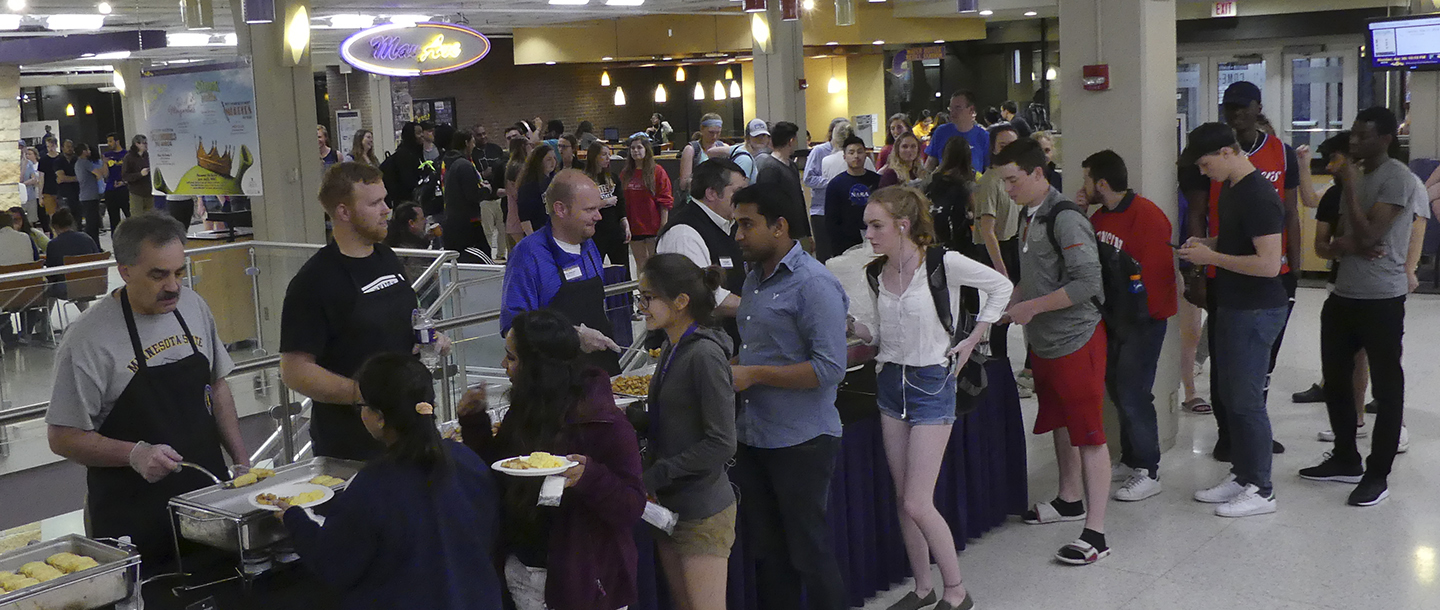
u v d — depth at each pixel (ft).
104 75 83.10
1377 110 15.65
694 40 59.52
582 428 8.59
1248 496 16.02
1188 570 14.21
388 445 7.66
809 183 31.96
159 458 9.33
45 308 20.81
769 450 11.14
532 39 65.62
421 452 7.58
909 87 75.36
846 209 24.66
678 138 82.53
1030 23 69.21
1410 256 16.63
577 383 8.63
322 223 30.68
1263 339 15.56
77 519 20.52
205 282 22.16
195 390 10.17
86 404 9.62
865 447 13.23
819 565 11.28
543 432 8.52
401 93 80.07
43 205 63.46
